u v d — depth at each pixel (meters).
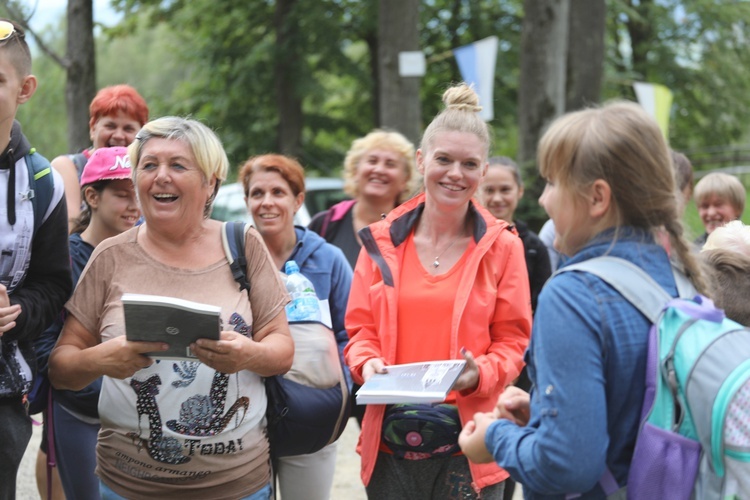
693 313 1.90
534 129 11.44
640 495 1.88
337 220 4.91
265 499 2.87
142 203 2.71
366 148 4.81
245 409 2.75
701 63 22.45
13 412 2.70
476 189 3.15
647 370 1.90
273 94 18.94
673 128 23.38
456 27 19.17
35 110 19.44
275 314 2.80
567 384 1.86
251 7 18.83
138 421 2.67
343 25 18.23
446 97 3.16
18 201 2.63
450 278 3.02
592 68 12.54
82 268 3.45
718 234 2.78
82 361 2.58
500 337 3.00
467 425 2.27
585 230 2.03
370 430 2.98
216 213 8.84
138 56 31.22
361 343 3.07
